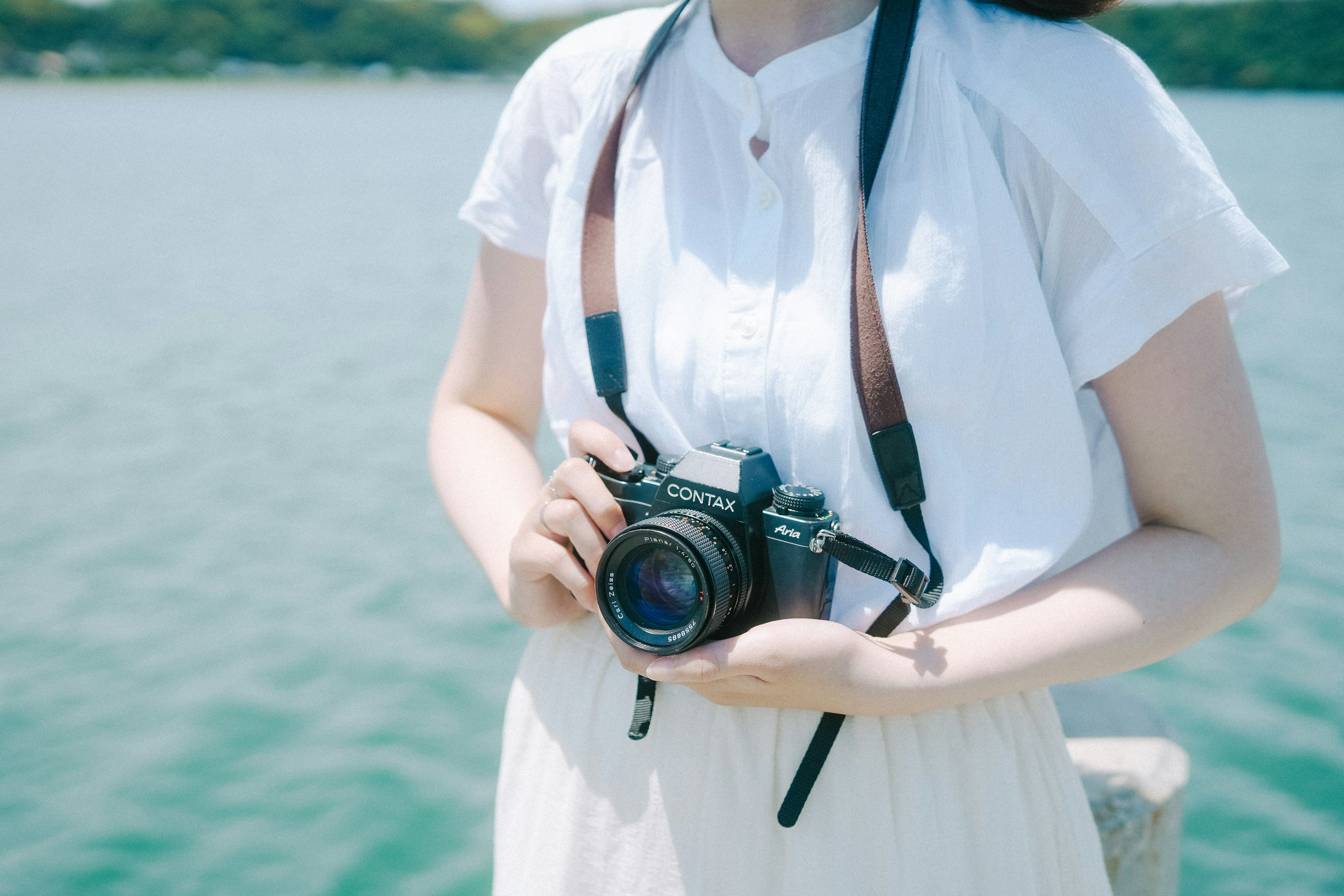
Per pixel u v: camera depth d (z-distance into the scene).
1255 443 0.99
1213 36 66.44
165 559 7.07
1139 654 0.98
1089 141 0.94
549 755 1.17
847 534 1.02
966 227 0.96
